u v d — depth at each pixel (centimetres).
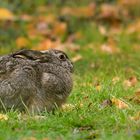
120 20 2358
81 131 1065
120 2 2494
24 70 1155
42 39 2098
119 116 1117
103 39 2130
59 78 1187
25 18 2270
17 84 1148
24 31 2161
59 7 2458
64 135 1047
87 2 2491
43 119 1120
